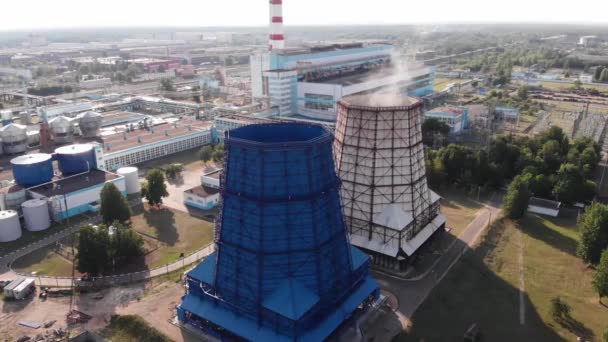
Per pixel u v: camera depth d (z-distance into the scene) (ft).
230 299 224.12
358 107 298.56
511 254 314.76
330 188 220.02
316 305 213.05
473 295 268.00
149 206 406.62
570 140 587.68
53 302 265.54
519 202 359.66
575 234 343.26
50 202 368.68
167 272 296.30
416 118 308.40
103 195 354.95
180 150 582.35
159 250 326.24
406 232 302.25
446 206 401.08
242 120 599.98
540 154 477.77
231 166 214.28
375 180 303.07
